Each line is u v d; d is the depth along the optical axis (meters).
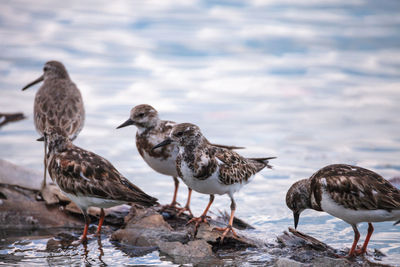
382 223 11.82
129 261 9.83
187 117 18.30
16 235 11.16
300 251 10.21
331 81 21.77
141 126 12.20
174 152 11.88
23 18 28.78
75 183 10.23
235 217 11.72
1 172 12.90
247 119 18.38
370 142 16.64
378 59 23.72
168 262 9.78
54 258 9.97
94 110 18.73
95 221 11.84
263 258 9.92
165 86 21.14
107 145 16.22
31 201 12.21
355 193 9.42
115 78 21.70
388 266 9.55
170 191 13.55
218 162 10.27
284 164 15.16
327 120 18.44
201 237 10.60
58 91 14.41
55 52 24.06
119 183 10.19
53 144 10.89
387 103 19.69
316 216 12.23
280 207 12.70
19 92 19.64
